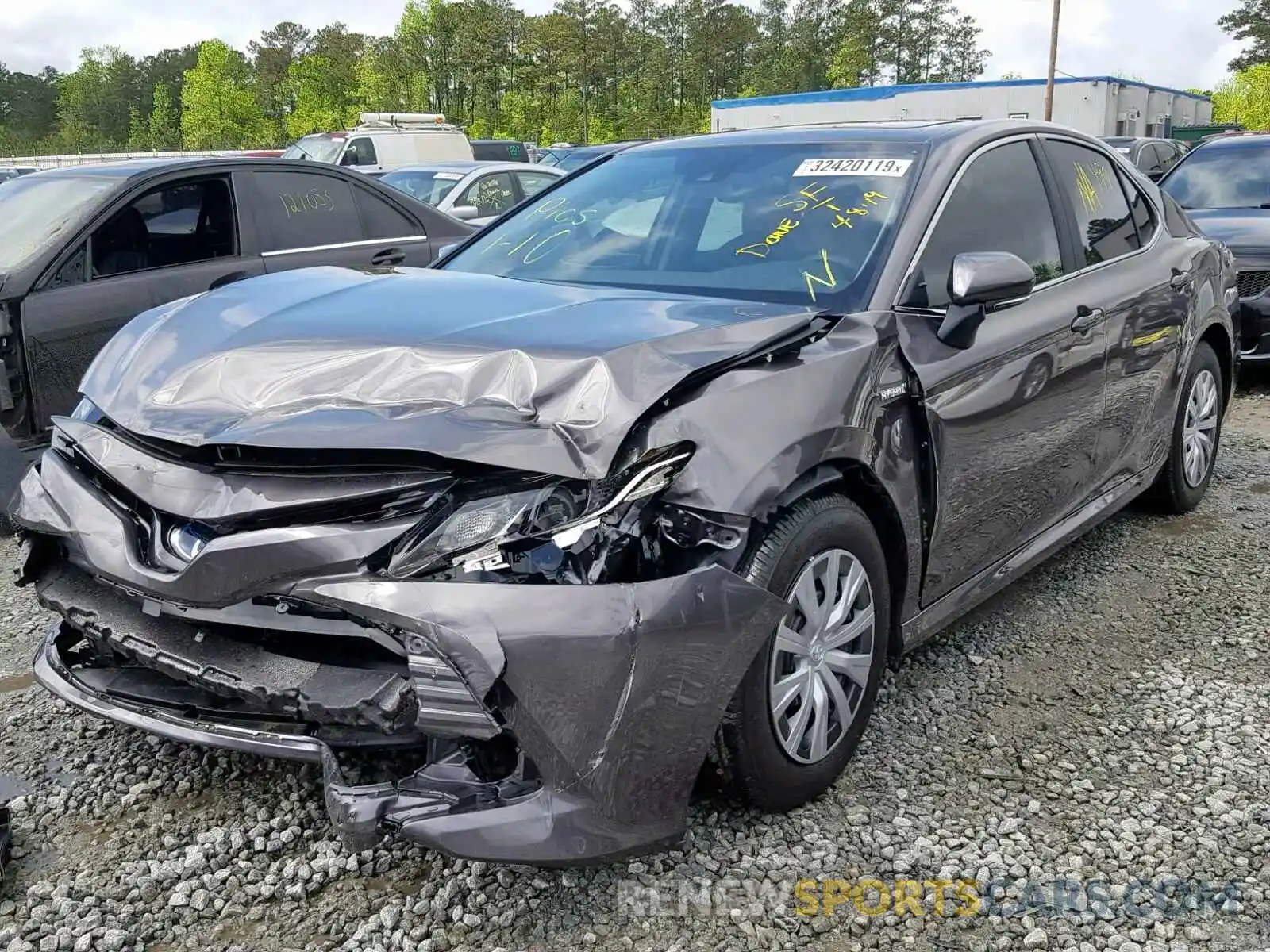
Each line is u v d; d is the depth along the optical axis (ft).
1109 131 118.83
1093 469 13.16
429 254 23.82
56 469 8.75
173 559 7.69
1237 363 17.37
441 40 262.47
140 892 8.00
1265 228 25.32
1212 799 9.43
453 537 7.03
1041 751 10.16
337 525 7.15
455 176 36.68
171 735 8.06
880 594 9.32
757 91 349.61
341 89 296.30
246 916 7.78
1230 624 13.01
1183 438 15.93
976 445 10.23
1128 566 14.83
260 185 21.18
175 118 326.85
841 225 10.59
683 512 7.50
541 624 6.82
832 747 9.07
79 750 9.96
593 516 7.13
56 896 7.91
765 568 7.97
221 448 7.73
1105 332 12.58
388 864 8.32
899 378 9.25
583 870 8.25
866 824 8.93
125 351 9.37
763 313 9.14
